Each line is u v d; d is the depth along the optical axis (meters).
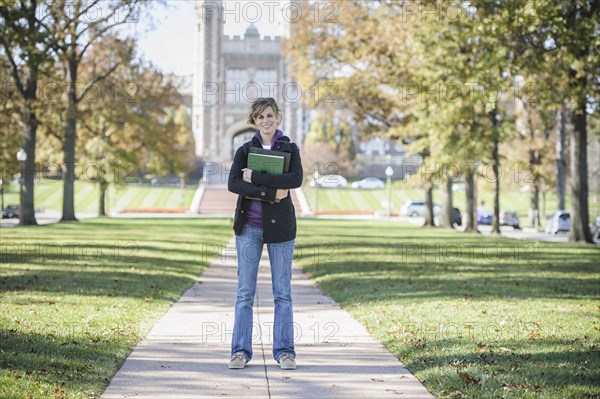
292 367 7.60
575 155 31.98
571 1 20.08
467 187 41.19
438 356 8.02
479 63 20.81
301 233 37.56
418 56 31.02
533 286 15.58
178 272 18.05
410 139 43.78
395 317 10.95
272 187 7.54
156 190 82.75
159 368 7.58
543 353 8.23
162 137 51.69
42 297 12.40
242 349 7.67
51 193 81.12
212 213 70.06
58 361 7.45
